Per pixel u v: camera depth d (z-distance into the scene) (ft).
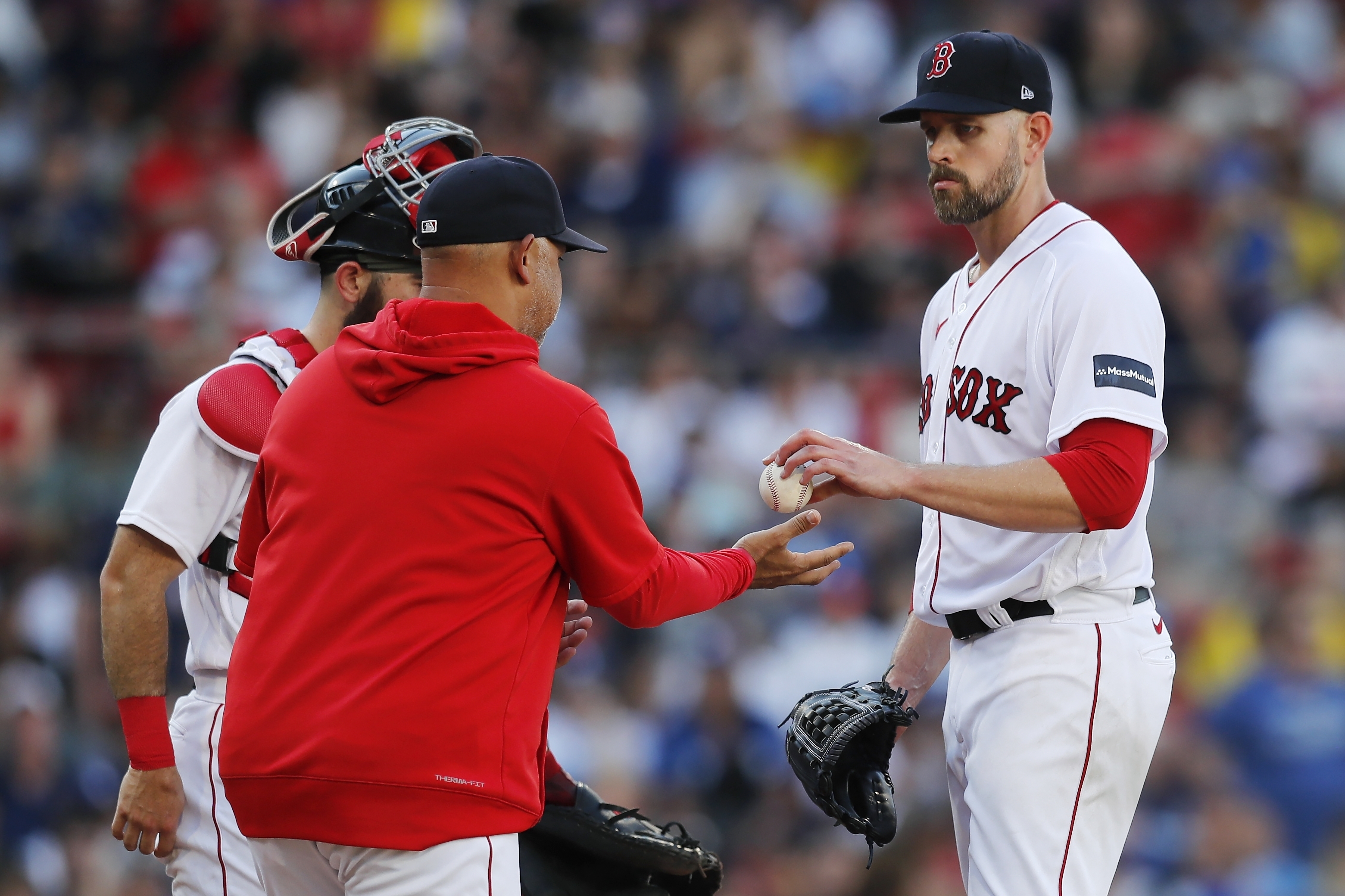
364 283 42.98
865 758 43.50
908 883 84.17
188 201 137.69
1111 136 127.95
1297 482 103.19
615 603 36.91
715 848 93.56
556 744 95.50
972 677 41.50
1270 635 97.71
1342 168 130.62
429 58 152.97
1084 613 40.42
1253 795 93.45
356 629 34.94
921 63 41.27
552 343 114.11
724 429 108.17
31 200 143.43
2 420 110.11
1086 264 39.29
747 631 100.53
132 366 113.29
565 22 152.97
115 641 41.60
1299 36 139.85
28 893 93.50
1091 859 40.06
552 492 35.70
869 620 98.68
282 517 36.58
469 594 35.06
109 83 154.71
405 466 35.29
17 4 161.58
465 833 34.60
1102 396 37.93
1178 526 101.40
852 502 102.37
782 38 143.74
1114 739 40.06
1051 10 138.00
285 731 34.91
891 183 126.93
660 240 127.75
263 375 42.39
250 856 42.80
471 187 36.73
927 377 44.01
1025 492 37.58
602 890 44.52
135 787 41.93
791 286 116.37
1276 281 116.37
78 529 107.24
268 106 149.28
